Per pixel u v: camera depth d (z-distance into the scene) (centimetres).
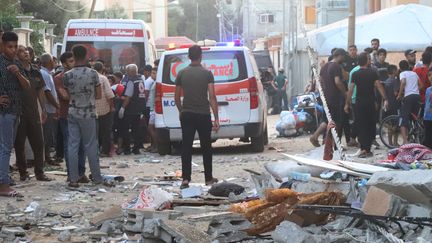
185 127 1111
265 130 1866
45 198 1055
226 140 2095
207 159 1131
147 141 1969
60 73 1348
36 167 1227
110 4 7488
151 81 1800
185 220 749
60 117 1269
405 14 2544
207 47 1641
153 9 7988
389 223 713
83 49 1170
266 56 4400
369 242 691
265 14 7644
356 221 749
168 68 1634
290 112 2216
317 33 2683
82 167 1210
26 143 1385
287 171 930
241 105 1625
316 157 1062
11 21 3117
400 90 1596
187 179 1108
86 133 1166
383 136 1695
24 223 871
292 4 3966
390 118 1677
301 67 3838
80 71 1159
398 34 2508
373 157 1466
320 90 1101
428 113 1330
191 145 1114
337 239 693
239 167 1402
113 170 1394
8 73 1062
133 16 7962
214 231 740
